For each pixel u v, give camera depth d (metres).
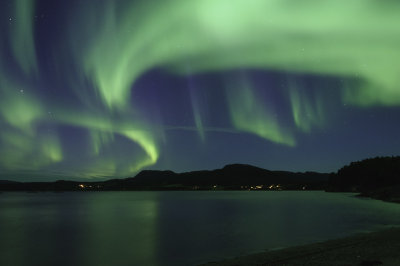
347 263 17.31
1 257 28.12
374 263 16.91
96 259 26.89
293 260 18.83
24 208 104.50
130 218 65.88
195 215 70.12
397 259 17.91
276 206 98.31
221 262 20.83
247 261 20.08
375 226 43.47
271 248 28.80
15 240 37.66
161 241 35.28
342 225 45.38
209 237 37.22
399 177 172.00
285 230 41.72
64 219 64.75
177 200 161.75
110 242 35.41
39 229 48.25
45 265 25.14
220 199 167.75
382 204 98.94
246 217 62.84
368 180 197.25
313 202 116.38
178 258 26.12
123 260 26.28
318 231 39.69
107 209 97.38
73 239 37.97
